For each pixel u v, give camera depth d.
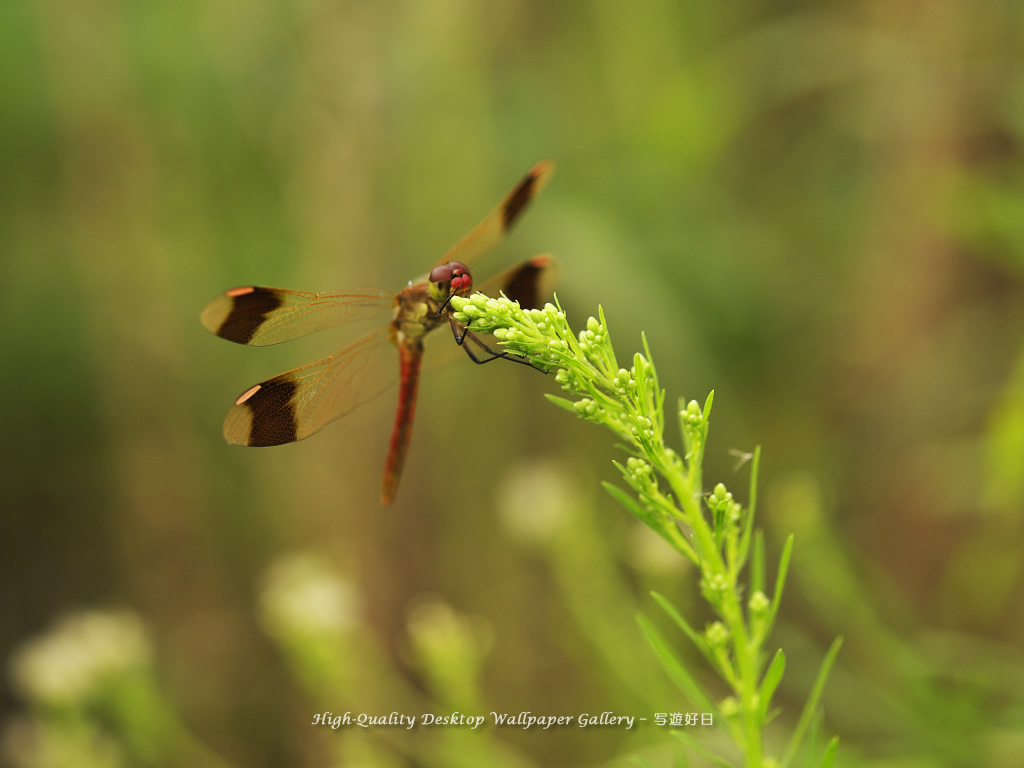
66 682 0.62
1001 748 0.59
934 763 0.59
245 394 0.57
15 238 0.80
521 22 0.78
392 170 0.69
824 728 0.62
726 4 0.77
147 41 0.77
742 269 0.71
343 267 0.68
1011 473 0.60
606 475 0.74
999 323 0.66
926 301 0.67
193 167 0.80
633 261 0.67
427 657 0.61
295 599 0.62
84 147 0.76
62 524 0.84
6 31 0.74
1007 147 0.65
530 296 0.59
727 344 0.71
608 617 0.63
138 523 0.80
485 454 0.74
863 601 0.61
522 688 0.69
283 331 0.57
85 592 0.84
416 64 0.69
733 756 0.59
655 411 0.53
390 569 0.68
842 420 0.69
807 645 0.62
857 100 0.68
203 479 0.81
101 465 0.82
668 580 0.62
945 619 0.65
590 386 0.53
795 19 0.67
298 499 0.71
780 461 0.70
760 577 0.53
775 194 0.77
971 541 0.65
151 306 0.79
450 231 0.73
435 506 0.70
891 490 0.67
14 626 0.83
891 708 0.61
